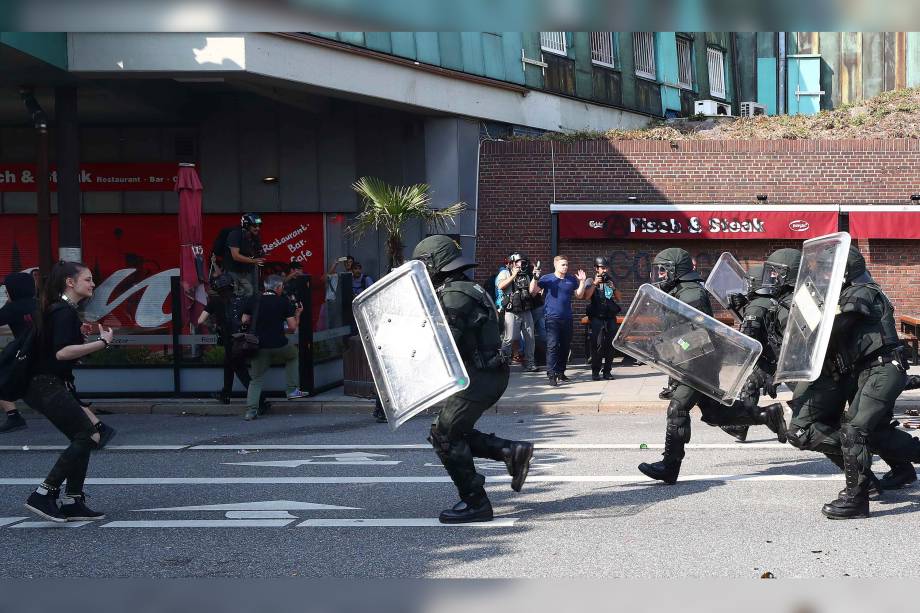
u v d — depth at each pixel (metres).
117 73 15.53
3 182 20.28
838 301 6.58
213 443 10.70
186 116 19.75
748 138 19.36
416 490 7.96
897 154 18.22
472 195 19.19
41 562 6.08
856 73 30.55
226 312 13.45
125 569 5.89
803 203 18.42
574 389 14.16
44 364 7.02
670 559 5.82
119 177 20.11
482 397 6.68
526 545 6.20
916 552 5.85
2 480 8.77
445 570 5.70
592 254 18.72
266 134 19.83
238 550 6.26
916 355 16.30
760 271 8.07
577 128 22.52
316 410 13.39
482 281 19.11
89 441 7.13
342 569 5.78
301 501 7.66
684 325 7.60
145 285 14.60
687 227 18.33
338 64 16.94
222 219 20.05
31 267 20.30
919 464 7.95
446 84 18.91
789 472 8.25
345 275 16.06
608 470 8.59
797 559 5.76
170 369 14.20
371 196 16.73
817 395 6.97
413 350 6.47
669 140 18.70
